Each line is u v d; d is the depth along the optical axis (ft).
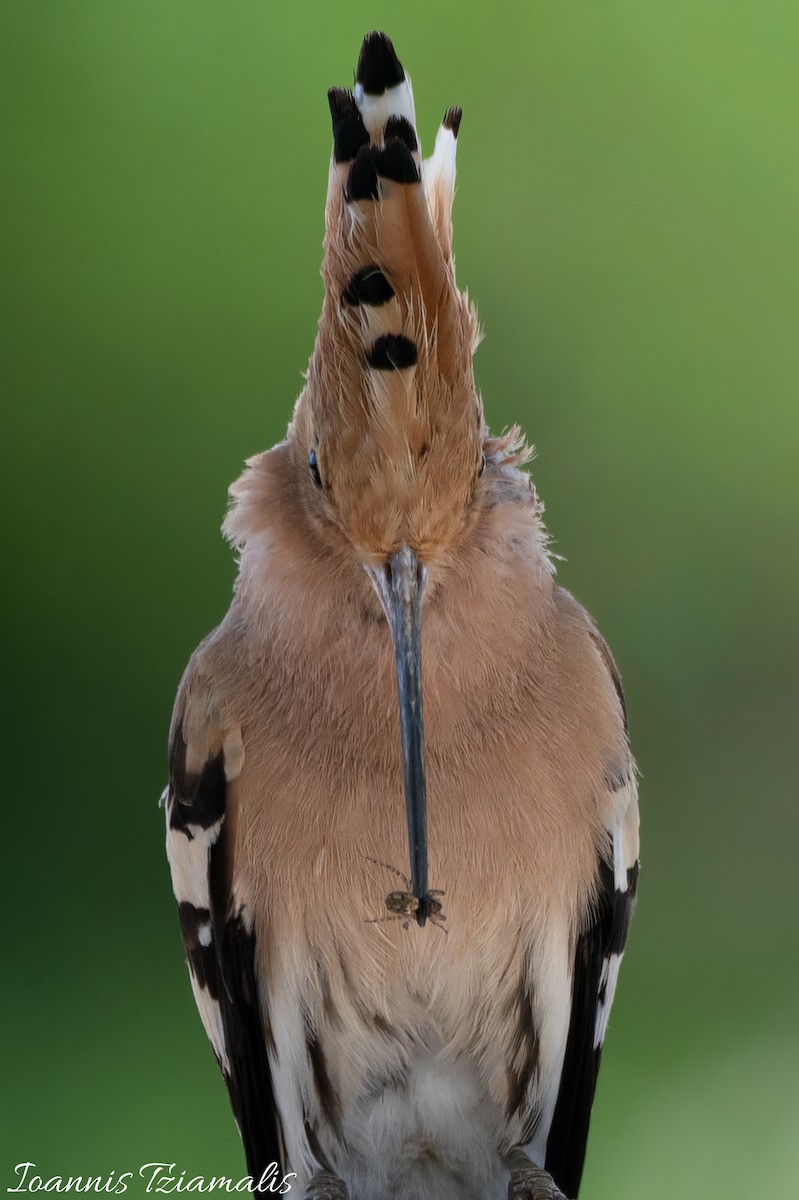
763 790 11.06
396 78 9.95
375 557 10.00
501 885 10.07
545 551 10.09
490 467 10.07
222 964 10.11
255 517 10.07
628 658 11.20
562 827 10.08
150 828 10.80
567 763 10.07
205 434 11.12
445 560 10.02
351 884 10.07
